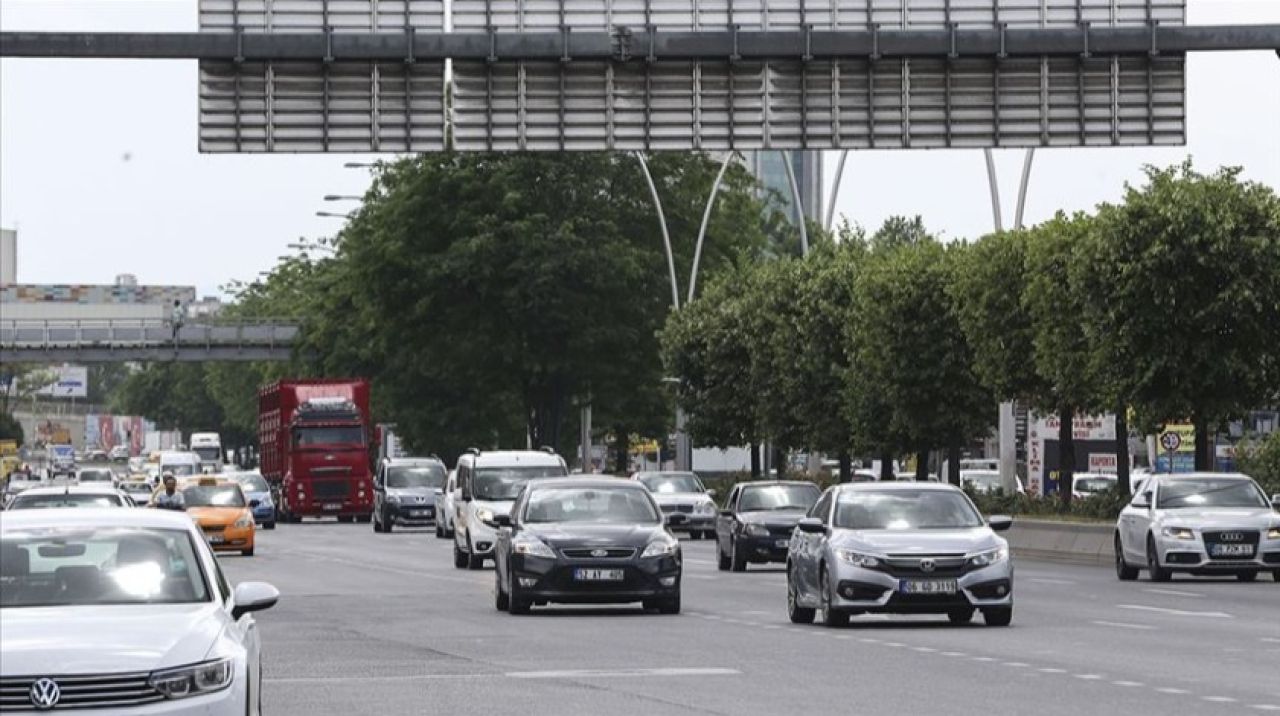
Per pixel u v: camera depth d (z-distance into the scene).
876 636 57.47
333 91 82.50
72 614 28.36
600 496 71.31
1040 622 62.38
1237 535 84.56
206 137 81.94
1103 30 83.19
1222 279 107.69
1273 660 48.69
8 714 26.22
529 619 66.56
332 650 53.69
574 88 83.62
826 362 151.62
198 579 30.05
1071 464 125.12
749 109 84.19
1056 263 117.56
